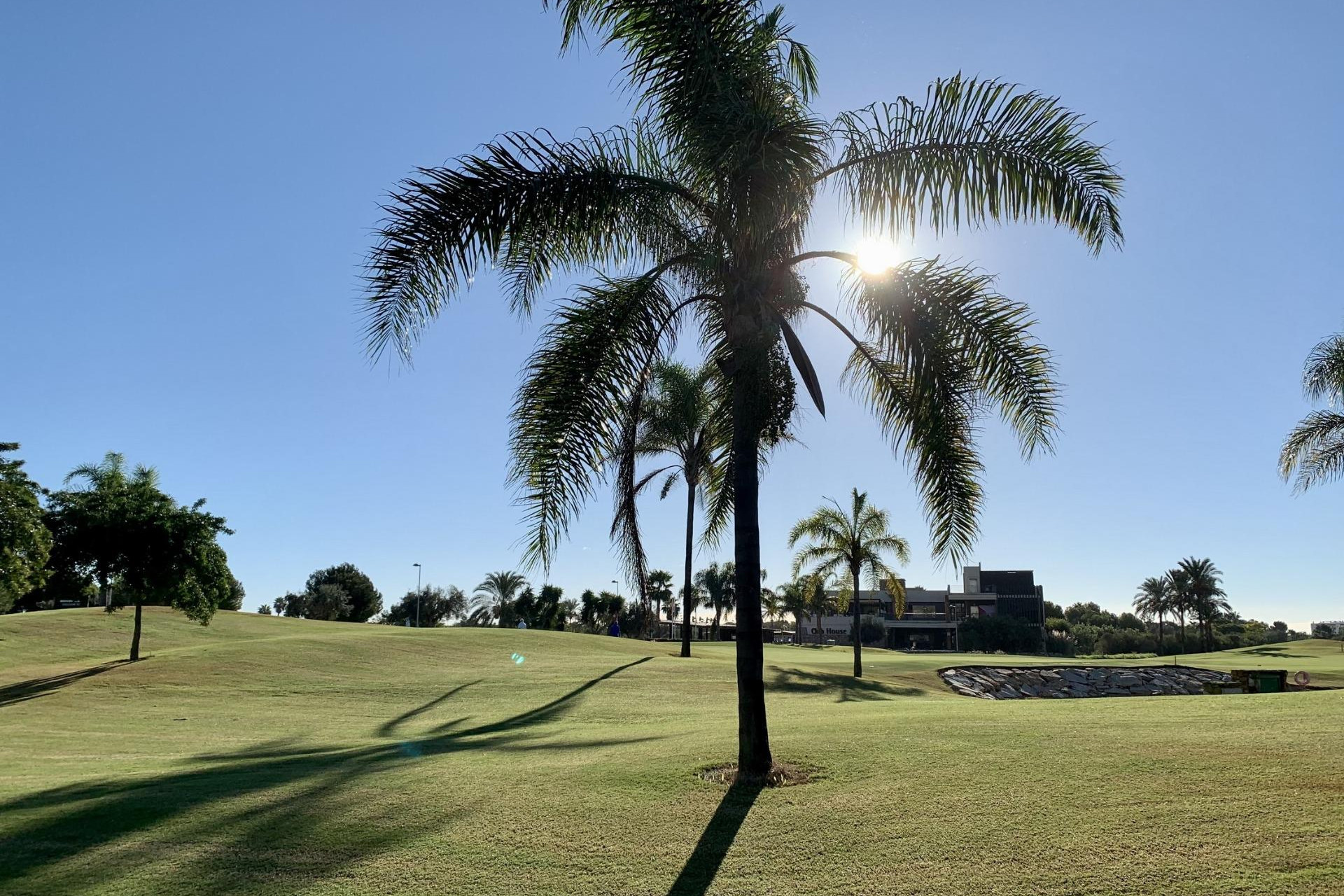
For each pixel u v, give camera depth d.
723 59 8.48
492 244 8.38
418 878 6.10
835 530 31.66
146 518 26.38
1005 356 9.24
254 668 24.64
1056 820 6.30
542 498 8.39
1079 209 8.56
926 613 90.88
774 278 9.28
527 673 25.25
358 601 83.88
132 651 26.31
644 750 10.22
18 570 23.48
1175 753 7.87
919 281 9.20
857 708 14.55
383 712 19.42
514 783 8.55
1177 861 5.42
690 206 9.55
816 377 8.91
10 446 23.61
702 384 10.86
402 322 8.17
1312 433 22.89
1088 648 91.25
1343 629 106.12
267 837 7.08
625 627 70.12
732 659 31.30
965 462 9.70
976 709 12.56
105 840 7.08
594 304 8.98
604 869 6.12
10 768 11.68
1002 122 8.62
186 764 11.54
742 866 6.00
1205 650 91.06
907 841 6.18
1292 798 6.37
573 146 8.73
